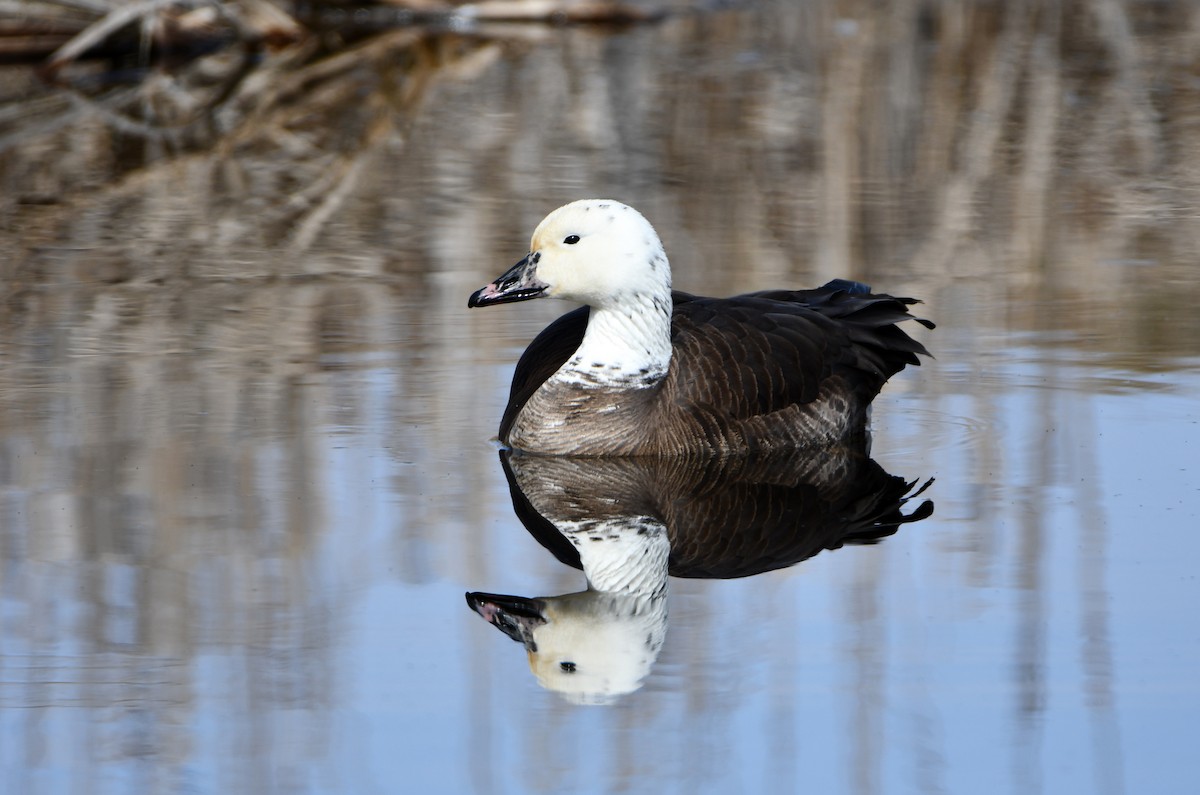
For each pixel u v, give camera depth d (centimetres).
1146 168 1967
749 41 2838
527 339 1370
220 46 2731
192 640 773
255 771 650
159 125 2270
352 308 1448
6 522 934
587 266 1117
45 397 1186
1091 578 840
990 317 1384
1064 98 2377
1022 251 1603
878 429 1162
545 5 2980
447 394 1226
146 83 2523
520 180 1941
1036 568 857
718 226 1700
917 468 1064
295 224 1767
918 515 961
